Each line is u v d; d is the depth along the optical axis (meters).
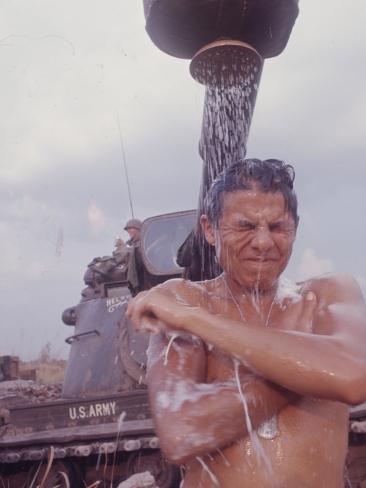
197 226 4.33
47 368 14.30
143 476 4.73
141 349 7.00
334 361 1.32
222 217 1.58
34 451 6.39
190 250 4.69
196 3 2.29
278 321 1.61
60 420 6.68
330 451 1.52
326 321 1.53
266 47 2.55
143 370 6.84
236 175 1.58
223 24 2.39
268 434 1.49
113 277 8.09
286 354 1.33
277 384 1.49
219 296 1.71
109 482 6.49
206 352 1.64
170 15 2.38
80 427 6.53
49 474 6.49
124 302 7.79
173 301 1.54
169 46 2.57
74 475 6.45
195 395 1.50
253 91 2.67
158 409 1.51
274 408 1.48
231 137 2.84
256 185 1.54
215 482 1.51
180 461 1.45
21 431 6.76
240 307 1.64
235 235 1.55
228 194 1.57
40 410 6.77
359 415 5.23
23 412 6.83
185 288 1.74
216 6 2.30
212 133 2.87
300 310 1.63
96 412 6.54
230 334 1.40
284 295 1.68
